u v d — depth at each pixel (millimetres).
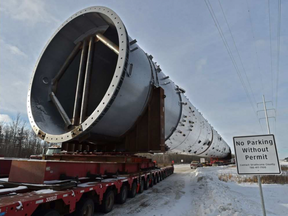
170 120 10242
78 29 8289
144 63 8266
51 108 8297
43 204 3855
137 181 9148
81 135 6168
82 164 5801
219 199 7527
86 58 8102
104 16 7219
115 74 5922
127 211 6496
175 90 11312
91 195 5422
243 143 4340
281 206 7047
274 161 4016
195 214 6398
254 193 9805
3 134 40562
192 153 18094
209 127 20750
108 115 6664
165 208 7004
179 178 18719
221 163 41031
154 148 7453
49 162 4543
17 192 4215
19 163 4766
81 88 7484
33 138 43750
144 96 7828
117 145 8320
